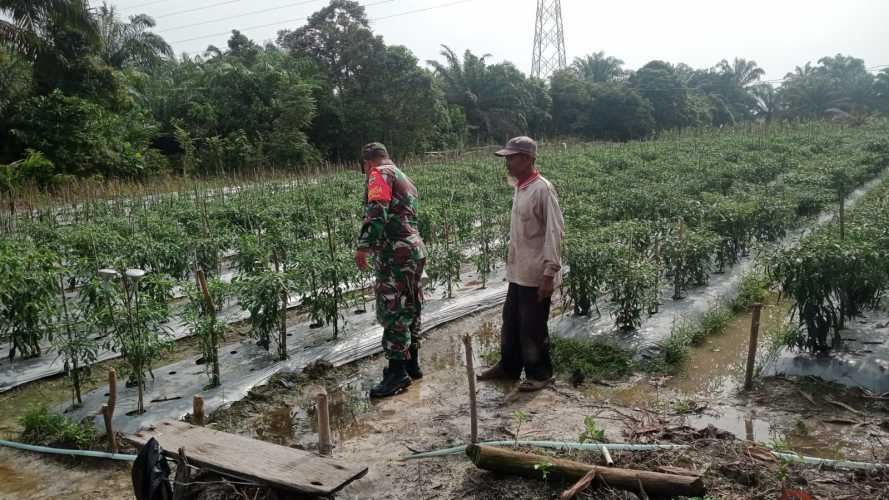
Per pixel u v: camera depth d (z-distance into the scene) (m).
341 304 8.20
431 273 8.80
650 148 29.22
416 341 6.01
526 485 4.05
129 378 6.12
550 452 4.45
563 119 51.84
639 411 5.22
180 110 30.98
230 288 6.91
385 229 5.65
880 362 5.71
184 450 3.83
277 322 6.69
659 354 6.53
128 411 5.58
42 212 14.11
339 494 4.09
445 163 26.70
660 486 3.71
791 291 6.13
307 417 5.44
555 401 5.50
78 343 5.61
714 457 4.25
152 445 3.81
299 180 20.70
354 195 17.09
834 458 4.40
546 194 5.42
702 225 9.95
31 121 21.73
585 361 6.38
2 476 4.63
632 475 3.78
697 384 5.93
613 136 51.91
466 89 44.75
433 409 5.45
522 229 5.58
